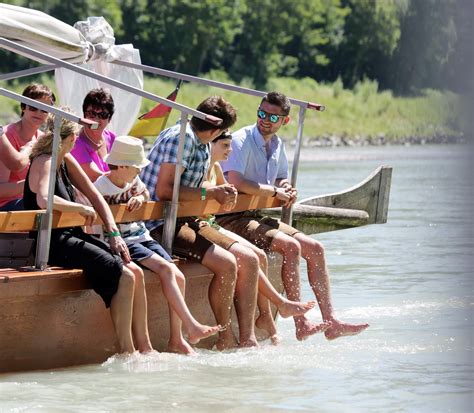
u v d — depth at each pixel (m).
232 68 130.75
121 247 12.89
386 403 11.52
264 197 16.02
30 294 12.04
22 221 12.16
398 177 54.75
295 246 15.23
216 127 14.27
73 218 12.67
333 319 15.08
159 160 14.30
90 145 14.00
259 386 12.21
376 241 28.28
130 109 18.92
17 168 14.31
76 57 16.44
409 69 113.44
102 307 13.02
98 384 12.07
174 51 124.50
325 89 122.81
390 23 123.62
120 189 13.46
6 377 12.20
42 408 10.99
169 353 13.55
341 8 137.75
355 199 19.28
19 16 15.55
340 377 12.77
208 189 14.31
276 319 16.52
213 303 14.20
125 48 18.53
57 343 12.61
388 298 19.28
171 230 14.05
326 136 106.56
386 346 14.77
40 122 14.77
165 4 123.62
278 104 15.73
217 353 14.00
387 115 113.06
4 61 90.88
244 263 14.23
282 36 133.12
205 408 11.20
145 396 11.62
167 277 13.32
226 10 125.88
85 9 105.38
